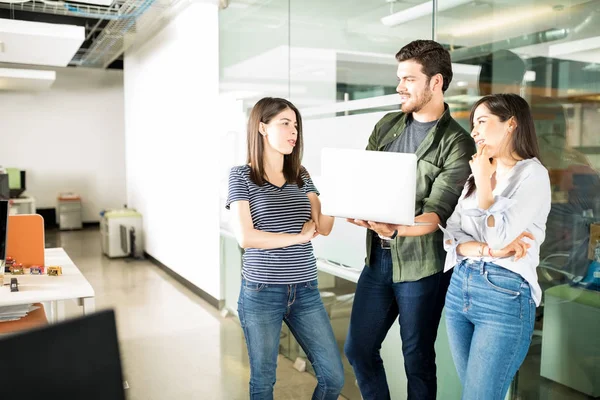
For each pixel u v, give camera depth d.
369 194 2.09
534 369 2.30
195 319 5.19
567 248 2.13
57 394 0.92
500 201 1.89
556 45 2.10
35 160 12.15
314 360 2.44
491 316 1.95
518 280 1.92
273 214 2.36
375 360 2.67
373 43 2.99
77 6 6.30
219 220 5.45
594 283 2.05
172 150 7.07
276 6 4.05
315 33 3.54
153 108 7.98
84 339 0.97
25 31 5.72
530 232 1.94
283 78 3.99
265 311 2.33
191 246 6.39
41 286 3.14
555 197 2.16
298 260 2.38
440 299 2.40
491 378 1.94
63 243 10.16
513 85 2.28
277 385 3.64
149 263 8.20
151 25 7.30
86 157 12.55
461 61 2.50
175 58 6.82
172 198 7.13
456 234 2.10
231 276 5.22
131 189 9.66
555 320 2.21
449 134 2.29
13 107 11.87
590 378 2.09
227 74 5.10
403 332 2.46
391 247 2.45
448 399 2.61
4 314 3.04
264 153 2.43
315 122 3.57
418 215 2.38
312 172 3.62
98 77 12.47
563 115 2.10
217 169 5.52
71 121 12.37
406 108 2.36
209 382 3.67
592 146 2.00
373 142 2.68
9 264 3.53
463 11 2.47
